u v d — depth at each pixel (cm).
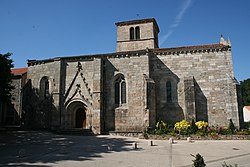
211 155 1600
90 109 2992
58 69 3166
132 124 2875
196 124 2619
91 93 3028
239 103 2756
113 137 2606
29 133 2816
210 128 2605
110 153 1655
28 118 3250
